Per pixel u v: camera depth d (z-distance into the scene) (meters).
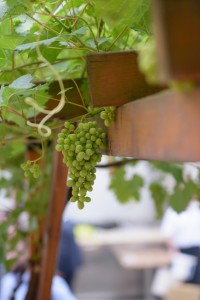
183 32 0.62
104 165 1.73
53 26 1.24
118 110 1.02
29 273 1.90
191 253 4.91
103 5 0.97
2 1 1.15
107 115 1.06
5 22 1.25
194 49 0.62
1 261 1.95
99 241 5.62
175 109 0.70
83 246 5.62
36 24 1.26
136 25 1.16
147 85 0.99
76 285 6.25
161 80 0.65
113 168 1.97
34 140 1.67
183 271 4.96
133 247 5.63
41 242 1.88
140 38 1.42
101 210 6.62
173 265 5.14
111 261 6.32
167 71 0.63
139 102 0.84
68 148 1.10
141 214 6.72
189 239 4.93
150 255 5.39
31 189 1.88
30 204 1.89
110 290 6.33
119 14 0.99
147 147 0.80
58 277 2.83
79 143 1.09
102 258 6.32
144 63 0.71
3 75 1.34
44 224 1.87
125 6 0.99
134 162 1.84
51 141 1.72
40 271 1.81
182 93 0.68
